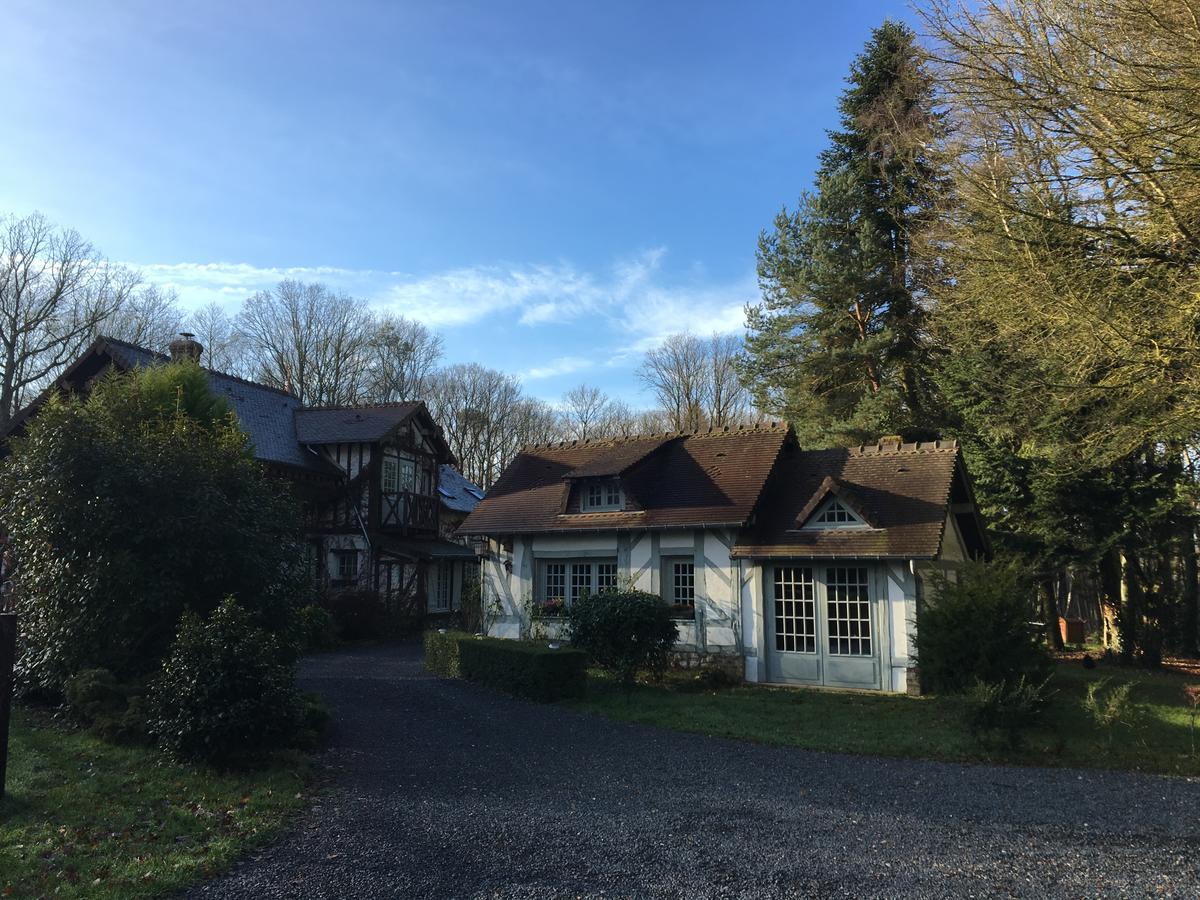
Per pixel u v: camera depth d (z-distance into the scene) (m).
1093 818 6.33
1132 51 9.18
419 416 26.92
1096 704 10.13
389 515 24.16
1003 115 10.37
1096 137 9.39
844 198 23.67
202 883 4.77
